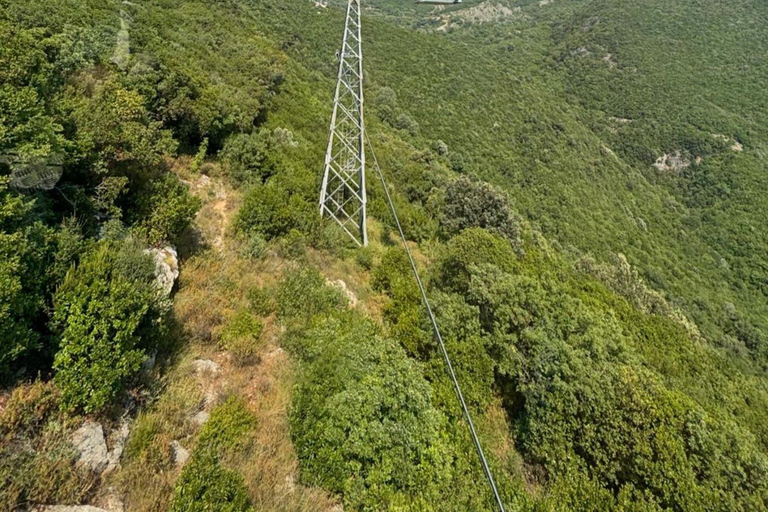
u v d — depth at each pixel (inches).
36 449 159.8
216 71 857.5
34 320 195.8
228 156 577.3
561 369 374.9
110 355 191.6
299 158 723.4
